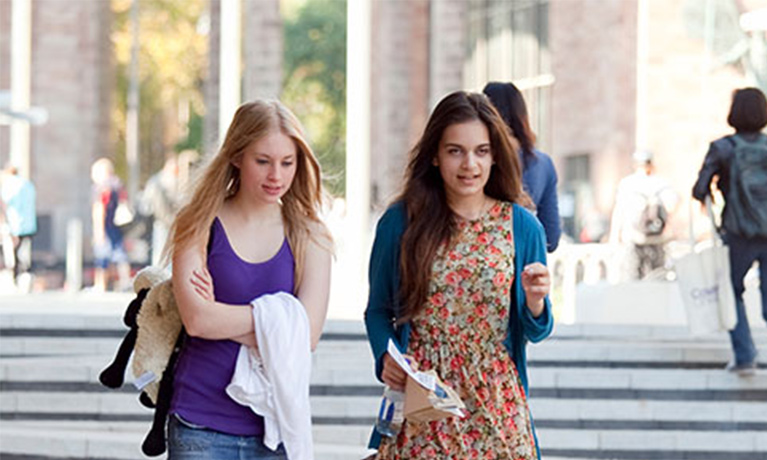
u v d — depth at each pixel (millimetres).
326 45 148875
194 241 13914
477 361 14141
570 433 27875
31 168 100312
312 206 14320
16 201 62875
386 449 14211
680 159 58375
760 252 28266
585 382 29359
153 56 141875
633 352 30453
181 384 13930
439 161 14211
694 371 29453
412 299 14102
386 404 14141
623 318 39500
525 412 14219
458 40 83750
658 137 58469
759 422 28516
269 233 14172
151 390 14508
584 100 65938
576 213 66125
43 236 98312
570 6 67438
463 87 83500
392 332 14352
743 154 28031
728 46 57594
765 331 36406
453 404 13570
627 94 62250
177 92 146750
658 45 58375
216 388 13828
